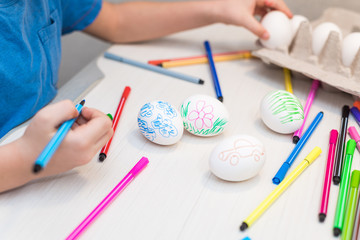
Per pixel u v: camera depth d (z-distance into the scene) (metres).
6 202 0.43
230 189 0.46
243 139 0.46
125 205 0.43
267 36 0.68
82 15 0.77
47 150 0.36
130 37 0.80
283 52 0.68
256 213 0.42
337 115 0.60
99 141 0.46
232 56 0.75
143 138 0.53
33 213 0.42
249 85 0.67
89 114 0.47
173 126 0.50
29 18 0.62
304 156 0.51
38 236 0.39
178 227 0.41
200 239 0.39
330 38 0.63
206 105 0.52
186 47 0.80
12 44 0.58
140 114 0.52
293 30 0.72
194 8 0.77
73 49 1.15
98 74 0.69
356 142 0.53
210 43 0.82
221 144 0.47
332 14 0.81
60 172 0.45
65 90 0.67
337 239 0.40
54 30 0.68
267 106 0.54
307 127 0.57
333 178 0.47
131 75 0.69
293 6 0.94
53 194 0.44
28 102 0.62
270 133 0.55
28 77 0.60
